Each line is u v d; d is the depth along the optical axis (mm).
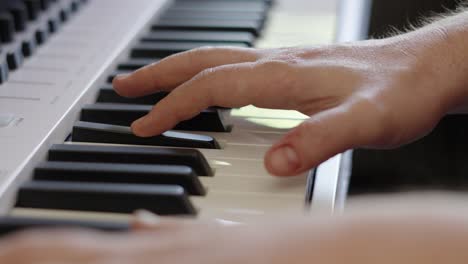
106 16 856
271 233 356
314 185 603
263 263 337
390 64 622
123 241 405
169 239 400
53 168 590
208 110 669
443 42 641
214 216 560
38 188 565
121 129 646
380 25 1015
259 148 645
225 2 947
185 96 628
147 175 583
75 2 862
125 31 816
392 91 599
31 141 608
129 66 767
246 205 571
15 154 592
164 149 615
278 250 342
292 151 556
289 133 563
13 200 565
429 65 625
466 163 1018
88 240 406
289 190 587
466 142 1020
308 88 612
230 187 591
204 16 894
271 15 926
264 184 594
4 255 405
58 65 731
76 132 648
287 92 617
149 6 889
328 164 627
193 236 396
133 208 559
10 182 563
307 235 345
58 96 675
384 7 1008
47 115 645
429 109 609
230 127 676
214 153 633
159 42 829
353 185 1007
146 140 640
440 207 355
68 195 562
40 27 791
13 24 761
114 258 388
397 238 331
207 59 662
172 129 669
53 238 407
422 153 1029
